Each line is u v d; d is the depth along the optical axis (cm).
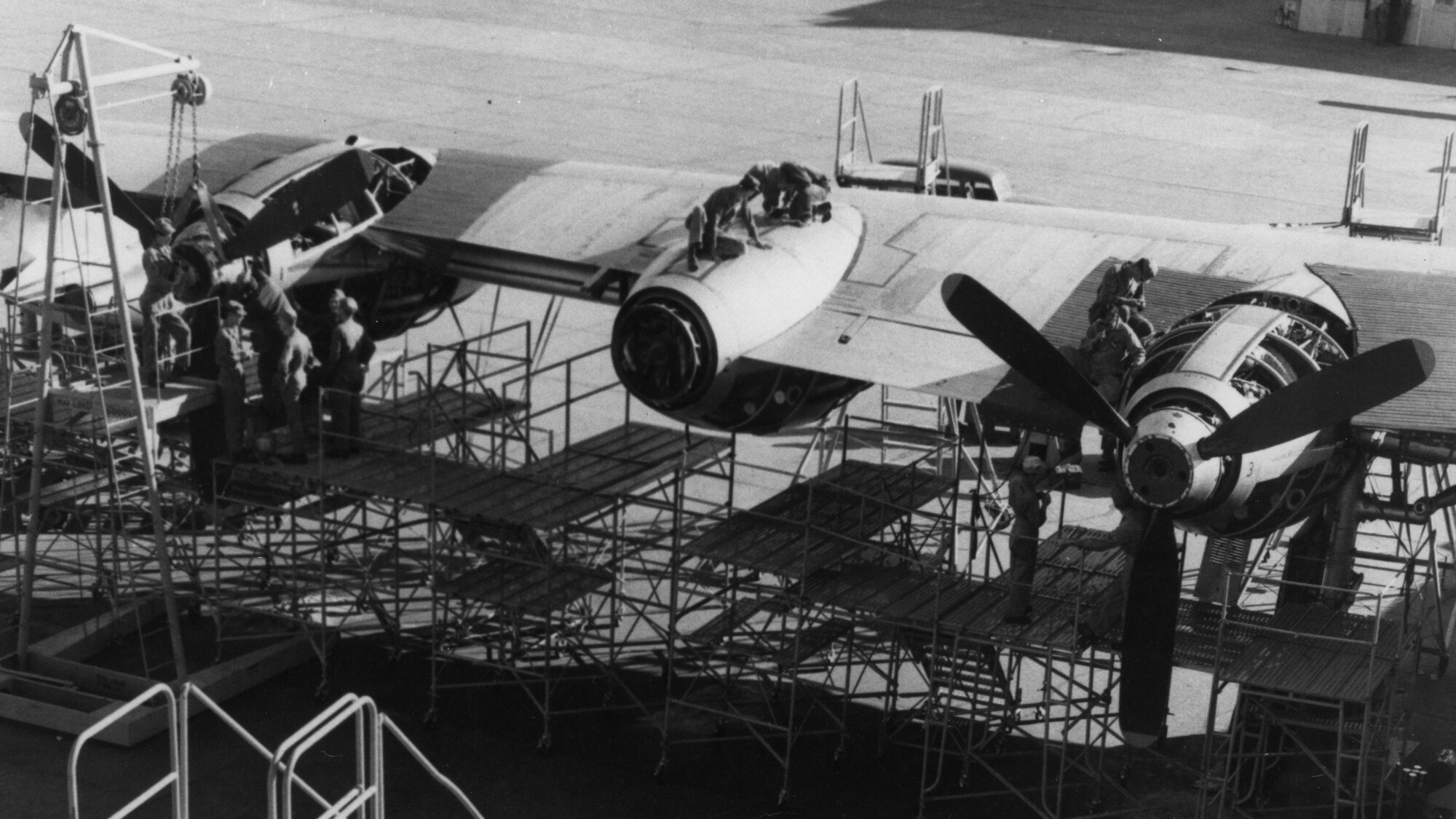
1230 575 1498
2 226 2314
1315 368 1530
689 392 1686
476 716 1805
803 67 5506
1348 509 1628
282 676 1883
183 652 1797
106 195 1698
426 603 2039
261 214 1855
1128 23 6544
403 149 2300
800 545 1706
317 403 1953
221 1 6212
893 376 1650
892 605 1639
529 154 4181
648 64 5466
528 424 1898
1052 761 1736
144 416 1741
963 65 5612
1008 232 1958
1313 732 1725
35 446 1798
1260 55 5894
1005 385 1623
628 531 2189
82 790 1627
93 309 2084
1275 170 4278
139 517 2230
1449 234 3641
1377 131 4781
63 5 5878
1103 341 1536
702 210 1734
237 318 1802
